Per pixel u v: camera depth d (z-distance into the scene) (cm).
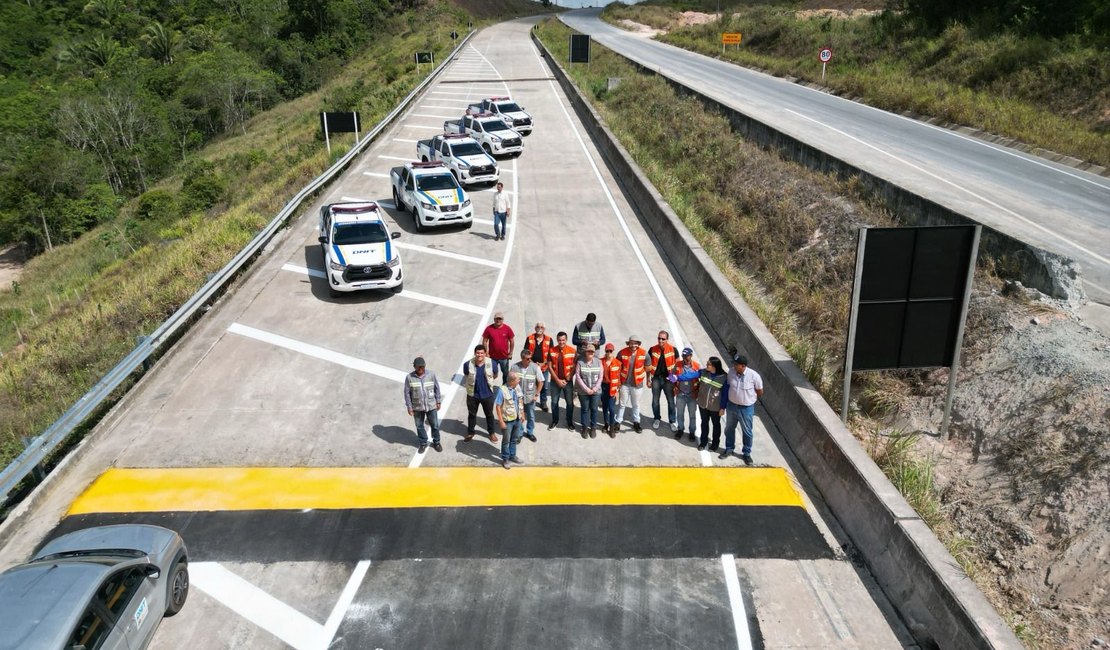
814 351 1349
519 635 748
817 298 1559
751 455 1061
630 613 776
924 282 1055
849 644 740
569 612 777
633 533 896
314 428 1123
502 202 1930
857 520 883
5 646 575
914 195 1611
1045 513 934
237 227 2092
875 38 4106
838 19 5091
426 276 1716
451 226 2067
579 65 4869
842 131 2702
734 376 1012
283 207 2092
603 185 2436
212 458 1048
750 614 776
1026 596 871
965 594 698
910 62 3638
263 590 808
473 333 1427
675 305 1534
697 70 4528
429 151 2645
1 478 883
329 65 7438
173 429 1121
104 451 1064
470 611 778
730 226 2014
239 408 1180
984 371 1160
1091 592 838
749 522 917
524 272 1727
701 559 854
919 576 755
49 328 1858
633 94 3597
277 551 866
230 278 1686
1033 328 1175
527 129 3116
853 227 1709
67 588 637
